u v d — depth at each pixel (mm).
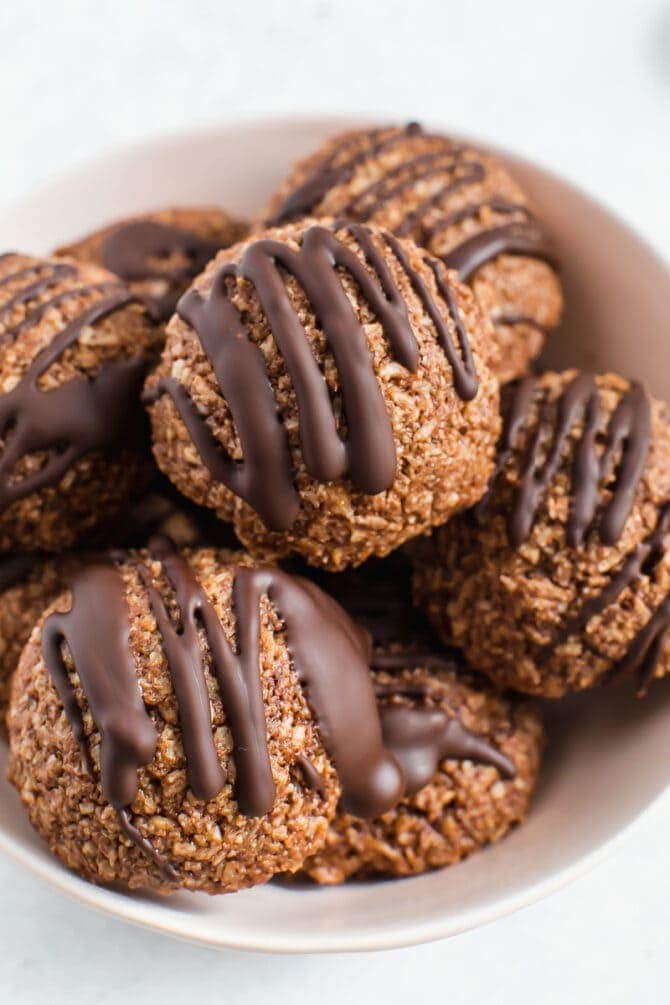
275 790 325
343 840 359
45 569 368
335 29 473
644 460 351
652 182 454
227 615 329
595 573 348
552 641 352
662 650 352
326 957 377
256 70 470
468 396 335
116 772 320
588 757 371
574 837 351
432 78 468
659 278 387
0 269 358
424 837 358
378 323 327
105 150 402
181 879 327
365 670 340
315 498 328
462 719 365
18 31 470
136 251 394
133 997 375
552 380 362
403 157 379
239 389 325
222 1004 374
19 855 333
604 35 473
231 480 329
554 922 382
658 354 391
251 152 407
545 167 391
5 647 365
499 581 352
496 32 474
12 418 345
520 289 376
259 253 330
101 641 325
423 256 343
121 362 354
